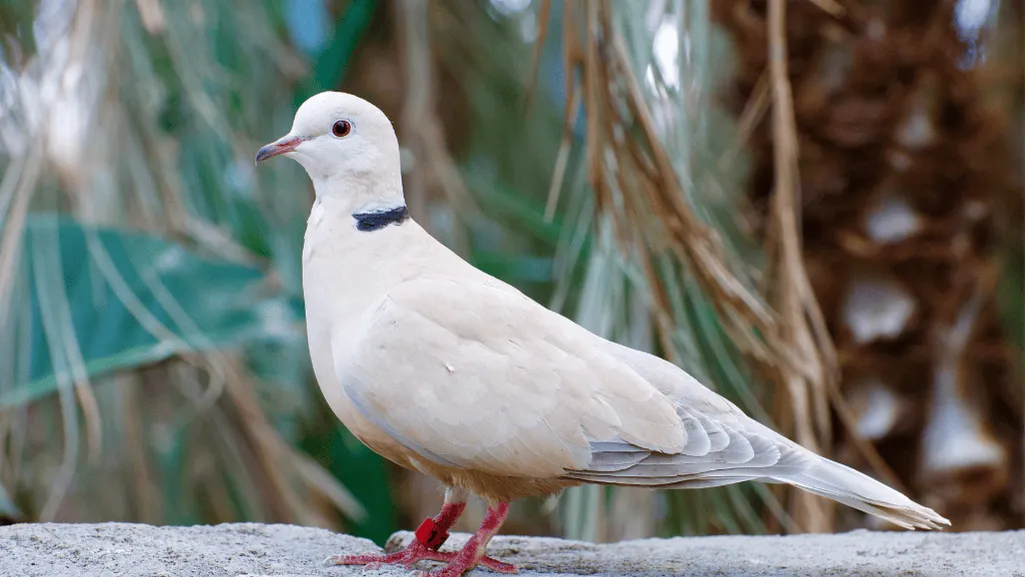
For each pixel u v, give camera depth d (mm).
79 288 9469
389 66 12578
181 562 6664
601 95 7723
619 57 7680
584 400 6430
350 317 6797
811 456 6445
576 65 7969
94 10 9398
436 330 6527
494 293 6723
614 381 6512
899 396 9148
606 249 8422
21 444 10031
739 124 9648
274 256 10883
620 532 9328
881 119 9094
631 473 6395
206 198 10930
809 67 9297
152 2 8695
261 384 10875
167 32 9930
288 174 11336
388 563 6918
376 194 7031
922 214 9133
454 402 6422
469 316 6566
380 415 6531
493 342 6520
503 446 6410
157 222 10398
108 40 9555
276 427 11320
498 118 12445
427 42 11359
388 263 6879
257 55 11391
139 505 10836
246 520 11078
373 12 12414
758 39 9508
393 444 6785
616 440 6402
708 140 10195
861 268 9203
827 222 9242
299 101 11562
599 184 7797
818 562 7082
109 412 10758
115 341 9406
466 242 11516
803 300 8164
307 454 12031
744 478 6312
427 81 11336
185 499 11000
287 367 11211
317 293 6969
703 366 8750
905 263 9133
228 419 10969
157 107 10328
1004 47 11070
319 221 7059
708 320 8578
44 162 9547
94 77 9562
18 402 9031
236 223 10883
